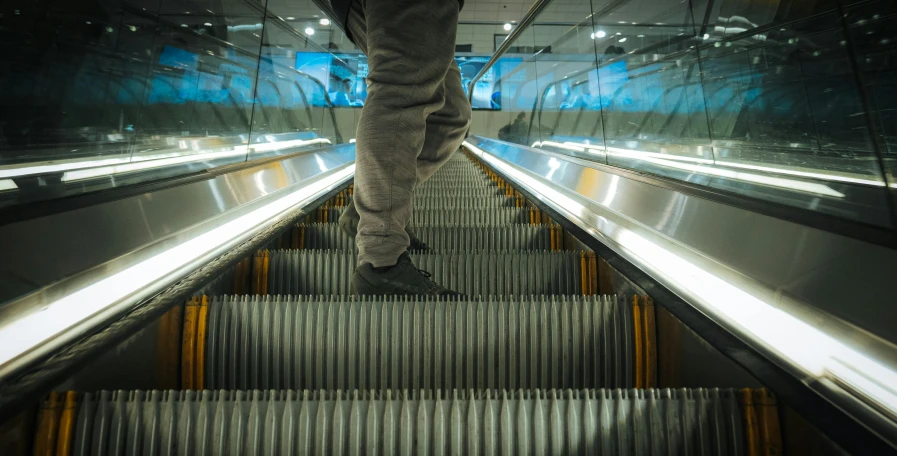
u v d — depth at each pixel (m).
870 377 0.81
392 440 0.93
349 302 1.46
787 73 3.43
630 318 1.45
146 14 4.75
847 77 2.83
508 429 0.95
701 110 5.03
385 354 1.43
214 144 5.93
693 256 1.44
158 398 0.95
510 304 1.46
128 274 1.21
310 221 3.29
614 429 0.95
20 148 3.11
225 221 1.92
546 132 11.19
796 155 3.27
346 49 12.81
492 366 1.44
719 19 4.62
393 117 1.58
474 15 14.96
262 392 0.99
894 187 1.71
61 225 1.09
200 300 1.42
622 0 8.10
